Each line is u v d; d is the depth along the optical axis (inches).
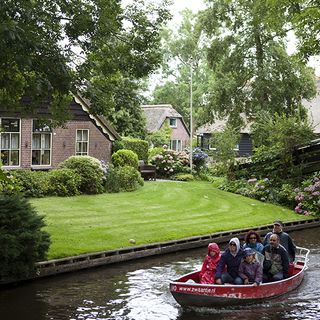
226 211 841.5
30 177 815.1
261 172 1073.5
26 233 454.0
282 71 1274.6
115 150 1192.8
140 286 474.9
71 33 480.7
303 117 1181.1
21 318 385.4
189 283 408.8
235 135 1166.3
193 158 1321.4
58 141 1000.9
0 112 877.8
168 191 975.6
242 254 437.7
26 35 409.1
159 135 1750.7
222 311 416.8
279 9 945.5
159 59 532.1
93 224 656.4
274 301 440.1
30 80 452.4
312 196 915.4
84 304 420.5
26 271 458.0
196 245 645.3
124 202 833.5
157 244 598.5
